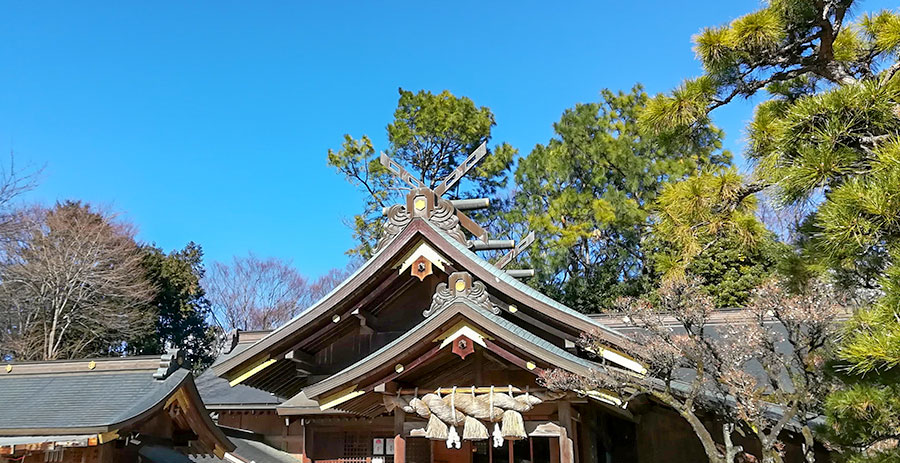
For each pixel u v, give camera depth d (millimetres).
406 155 33500
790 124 6363
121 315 35219
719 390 9305
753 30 7852
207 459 16625
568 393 9367
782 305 8289
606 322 13312
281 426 19562
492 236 32469
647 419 12297
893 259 5742
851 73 7961
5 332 33406
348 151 32688
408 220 12203
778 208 6379
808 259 7629
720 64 8164
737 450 8680
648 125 8648
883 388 6461
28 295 33000
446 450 11938
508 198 33875
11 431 11438
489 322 9352
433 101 32875
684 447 11984
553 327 10586
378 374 9984
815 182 5875
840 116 6145
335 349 12891
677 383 9891
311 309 11961
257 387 13492
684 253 8086
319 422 14836
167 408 13414
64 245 33875
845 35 8367
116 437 11711
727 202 7824
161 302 42625
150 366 14328
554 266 27672
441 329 9641
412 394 10102
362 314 12234
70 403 13227
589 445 10539
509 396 9531
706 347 8922
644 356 8906
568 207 28562
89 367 14664
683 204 7871
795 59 8266
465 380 10414
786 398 8578
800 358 8391
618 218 27031
